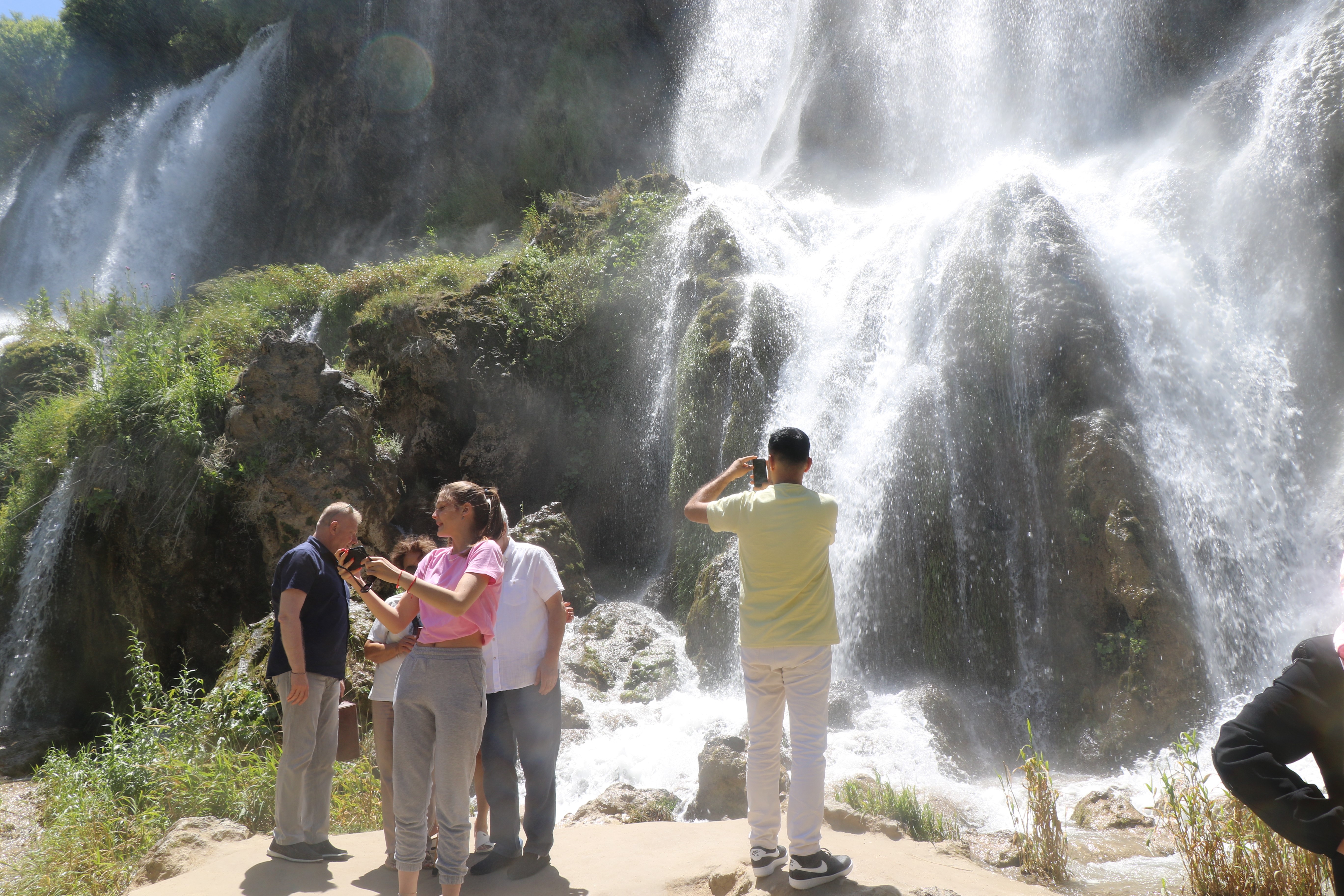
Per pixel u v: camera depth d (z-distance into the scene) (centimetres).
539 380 1396
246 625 1103
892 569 999
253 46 3128
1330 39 1095
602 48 2458
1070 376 960
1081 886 486
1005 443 989
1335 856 191
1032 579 929
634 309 1384
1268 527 916
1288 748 203
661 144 2400
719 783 624
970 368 1035
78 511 1232
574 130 2422
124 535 1174
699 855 437
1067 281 1007
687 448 1184
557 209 1589
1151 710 796
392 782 456
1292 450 947
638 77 2458
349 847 504
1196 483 914
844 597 1016
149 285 3062
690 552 1133
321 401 1171
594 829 509
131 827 609
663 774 752
